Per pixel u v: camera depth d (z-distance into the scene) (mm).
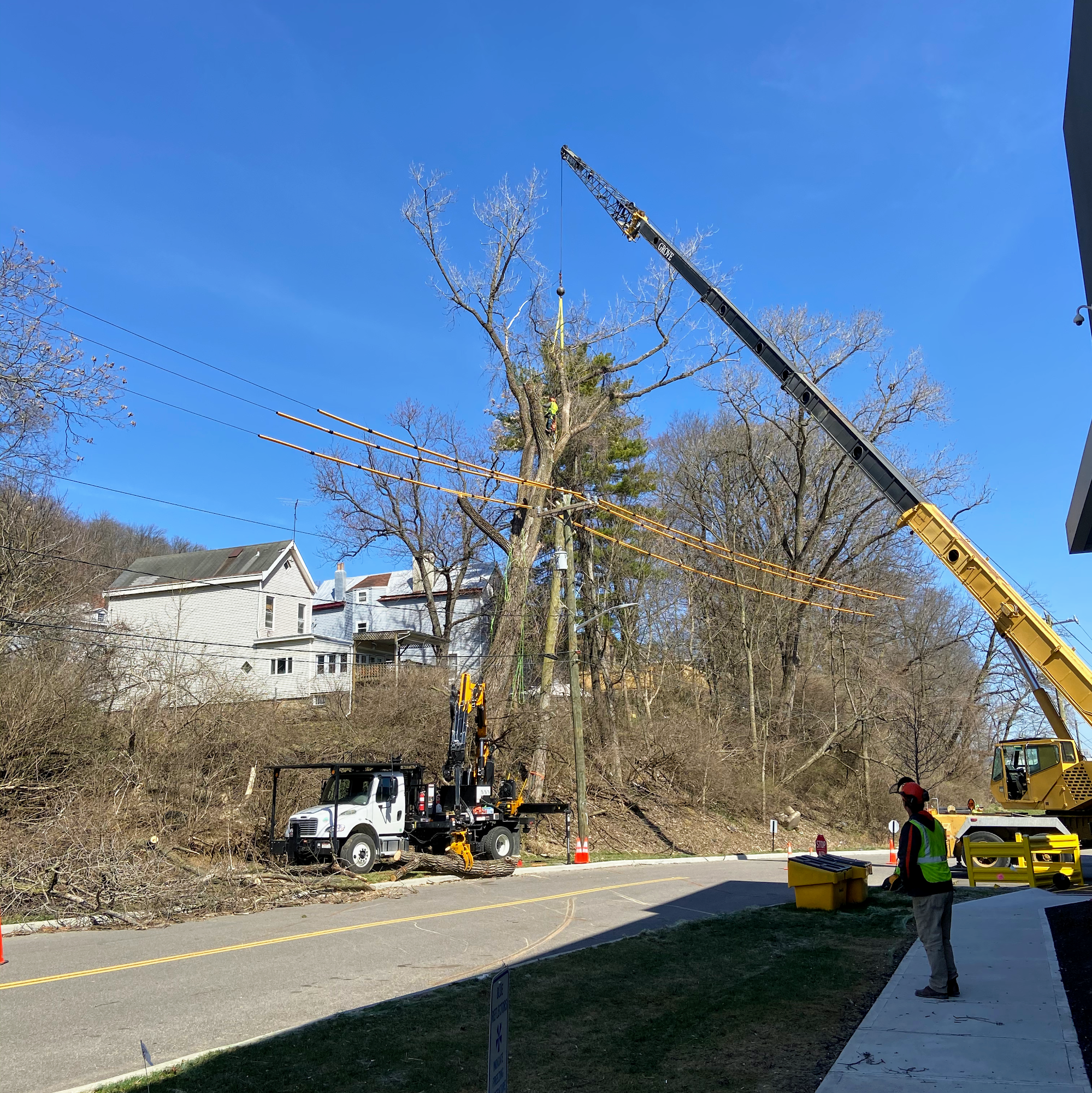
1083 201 10172
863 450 18766
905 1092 5969
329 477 45625
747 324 20656
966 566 17359
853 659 43344
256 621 43219
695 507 48750
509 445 40688
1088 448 10656
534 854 27703
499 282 32812
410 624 52469
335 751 29219
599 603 43375
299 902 16859
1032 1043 6949
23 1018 8750
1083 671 16219
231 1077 6758
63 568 28984
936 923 8391
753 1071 6684
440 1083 6598
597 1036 7691
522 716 32938
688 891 19062
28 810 19531
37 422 17906
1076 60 9242
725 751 40938
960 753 42812
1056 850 18375
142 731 23406
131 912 15031
